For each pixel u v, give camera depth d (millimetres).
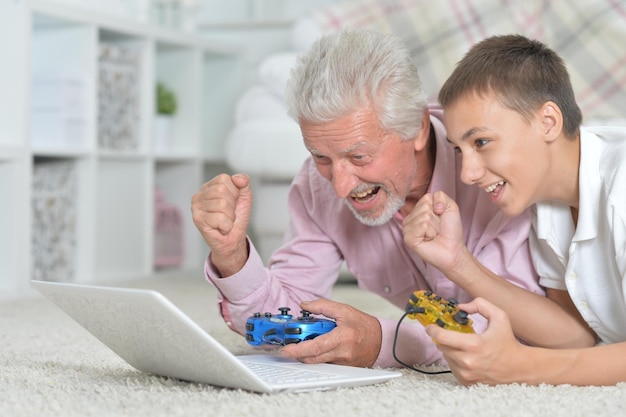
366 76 1401
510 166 1380
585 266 1471
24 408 1184
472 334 1275
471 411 1161
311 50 1461
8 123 3125
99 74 3533
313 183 1759
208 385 1332
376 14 3619
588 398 1235
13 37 3105
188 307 2705
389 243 1714
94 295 1249
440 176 1616
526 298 1526
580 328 1551
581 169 1425
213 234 1522
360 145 1411
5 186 3096
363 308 2619
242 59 4355
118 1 3752
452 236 1461
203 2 4582
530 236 1584
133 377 1433
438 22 3531
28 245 3125
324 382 1287
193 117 4074
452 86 1401
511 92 1364
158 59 4121
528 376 1312
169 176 4109
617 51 3301
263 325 1456
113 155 3545
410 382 1382
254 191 4203
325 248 1772
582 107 3170
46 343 1908
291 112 1456
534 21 3479
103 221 3594
